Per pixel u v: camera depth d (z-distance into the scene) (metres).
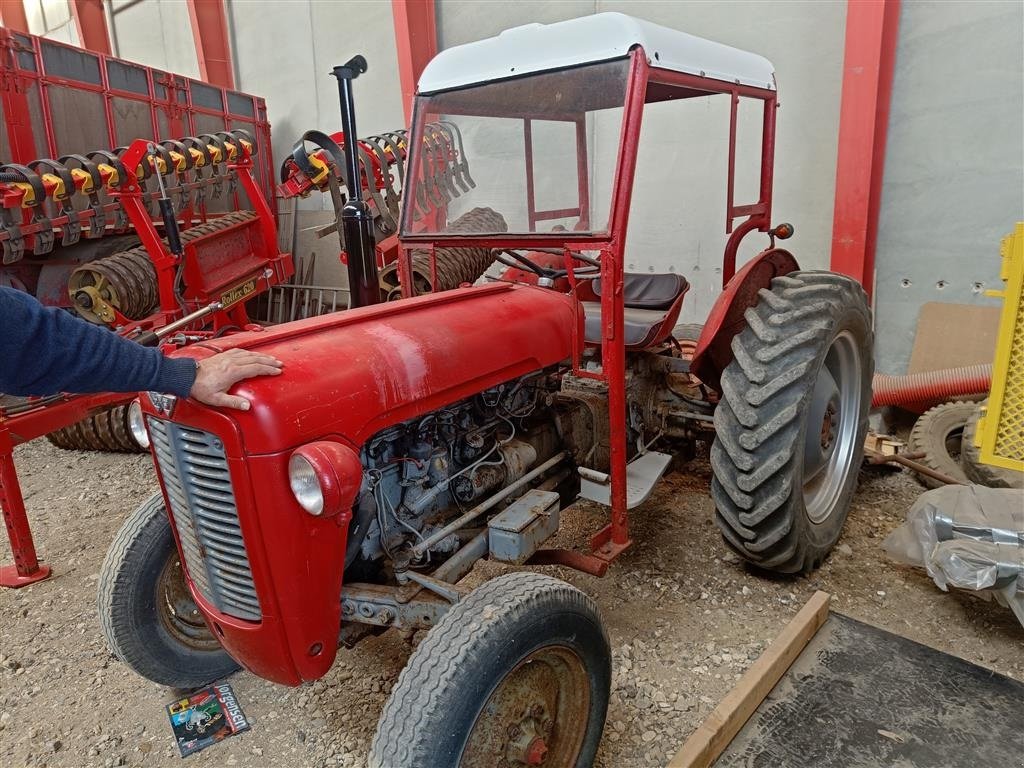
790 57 4.03
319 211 6.92
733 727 1.75
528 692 1.51
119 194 3.39
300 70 6.99
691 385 3.15
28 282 4.50
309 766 1.84
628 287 3.03
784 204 4.21
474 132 2.24
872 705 1.85
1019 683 1.92
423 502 1.83
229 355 1.38
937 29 3.53
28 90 4.60
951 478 3.02
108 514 3.47
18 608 2.65
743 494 2.16
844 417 2.72
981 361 3.62
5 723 2.06
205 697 2.10
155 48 8.80
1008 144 3.42
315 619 1.47
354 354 1.55
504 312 1.98
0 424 2.71
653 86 2.34
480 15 5.42
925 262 3.80
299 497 1.35
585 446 2.36
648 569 2.60
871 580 2.50
